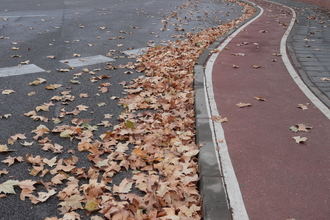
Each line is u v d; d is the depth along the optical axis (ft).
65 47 32.01
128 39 35.70
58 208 12.28
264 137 16.56
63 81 23.84
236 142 16.07
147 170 14.39
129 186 13.25
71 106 20.16
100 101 20.95
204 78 24.27
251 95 21.49
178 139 16.53
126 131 16.97
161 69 26.18
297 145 15.90
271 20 48.08
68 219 11.59
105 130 17.62
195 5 60.18
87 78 24.54
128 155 15.26
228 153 15.16
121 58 29.40
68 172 14.23
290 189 12.95
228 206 12.01
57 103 20.45
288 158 14.89
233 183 13.21
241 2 67.72
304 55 30.86
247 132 16.98
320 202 12.31
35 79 23.98
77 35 36.52
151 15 48.85
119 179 13.92
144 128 17.56
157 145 16.08
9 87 22.45
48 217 11.80
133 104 20.20
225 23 46.11
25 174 14.07
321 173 13.92
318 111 19.47
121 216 11.52
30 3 56.44
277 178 13.57
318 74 25.90
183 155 15.11
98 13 48.96
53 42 33.60
